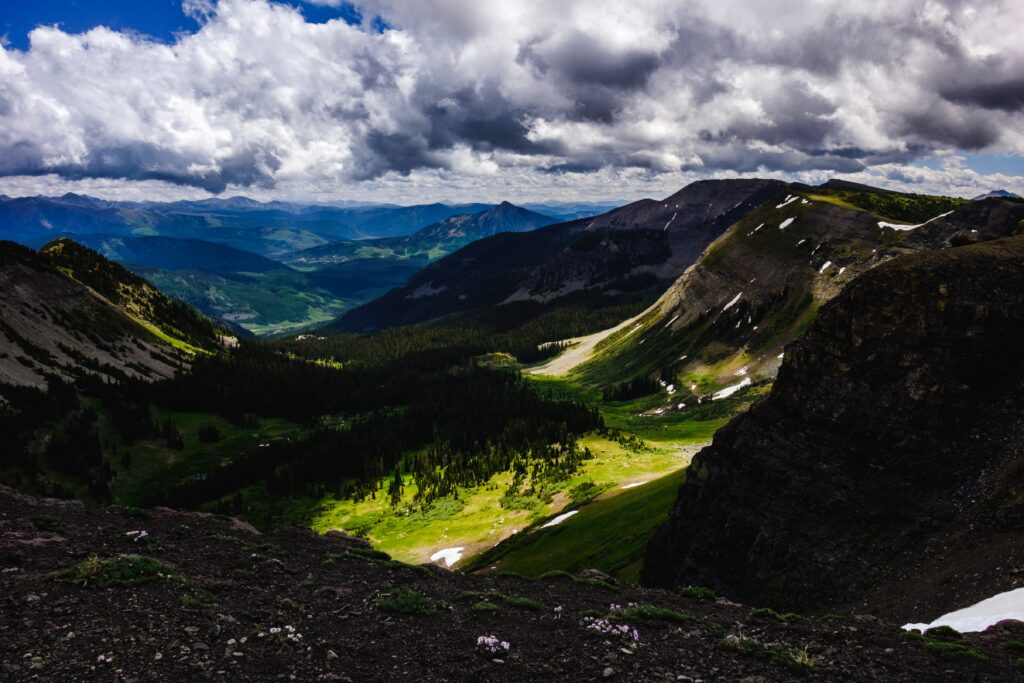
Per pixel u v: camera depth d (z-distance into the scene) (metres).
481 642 16.95
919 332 43.06
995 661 18.02
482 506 119.06
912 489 38.12
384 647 16.56
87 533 24.47
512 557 85.69
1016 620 22.77
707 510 49.31
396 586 22.77
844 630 20.67
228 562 23.25
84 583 18.05
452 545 103.81
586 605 22.59
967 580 29.69
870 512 38.66
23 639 14.48
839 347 46.97
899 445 40.50
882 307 45.34
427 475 140.38
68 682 12.64
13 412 145.12
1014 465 34.56
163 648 14.66
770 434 47.94
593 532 78.94
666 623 20.22
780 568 40.56
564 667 15.65
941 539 34.12
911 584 32.78
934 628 21.94
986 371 40.88
